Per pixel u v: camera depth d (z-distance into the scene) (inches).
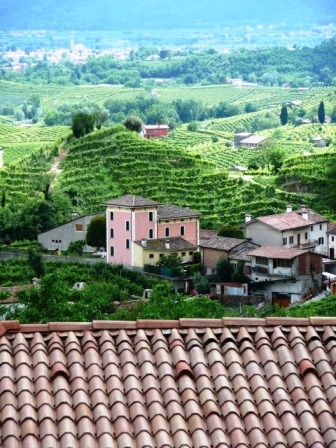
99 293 4404.5
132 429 722.8
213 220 7224.4
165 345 780.0
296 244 5777.6
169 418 732.7
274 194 7588.6
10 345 770.2
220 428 729.0
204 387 753.0
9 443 700.7
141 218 5802.2
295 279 5221.5
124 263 5797.2
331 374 772.0
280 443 724.7
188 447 714.2
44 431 710.5
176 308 2728.8
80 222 6520.7
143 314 2672.2
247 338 791.1
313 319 812.6
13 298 4163.4
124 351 770.2
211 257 5565.9
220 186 7829.7
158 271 5561.0
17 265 5713.6
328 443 727.7
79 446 706.8
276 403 752.3
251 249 5511.8
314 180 7780.5
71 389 741.3
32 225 6806.1
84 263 5772.6
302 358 780.6
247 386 759.1
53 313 2380.7
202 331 795.4
